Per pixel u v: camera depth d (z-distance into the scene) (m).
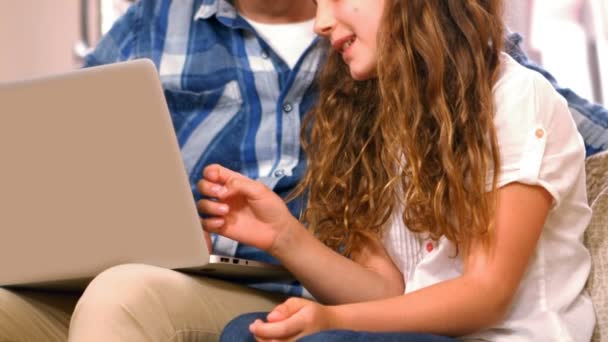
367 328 1.75
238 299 2.04
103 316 1.66
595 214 2.05
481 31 1.98
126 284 1.71
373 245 2.15
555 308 1.92
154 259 1.82
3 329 1.91
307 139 2.36
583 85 3.74
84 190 1.77
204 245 1.79
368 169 2.16
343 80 2.27
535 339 1.87
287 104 2.40
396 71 2.02
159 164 1.74
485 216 1.85
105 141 1.74
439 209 1.90
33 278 1.87
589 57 3.75
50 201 1.79
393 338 1.61
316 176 2.25
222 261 1.86
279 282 2.26
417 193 1.95
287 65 2.42
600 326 1.97
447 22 1.99
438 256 1.96
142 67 1.70
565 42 3.76
